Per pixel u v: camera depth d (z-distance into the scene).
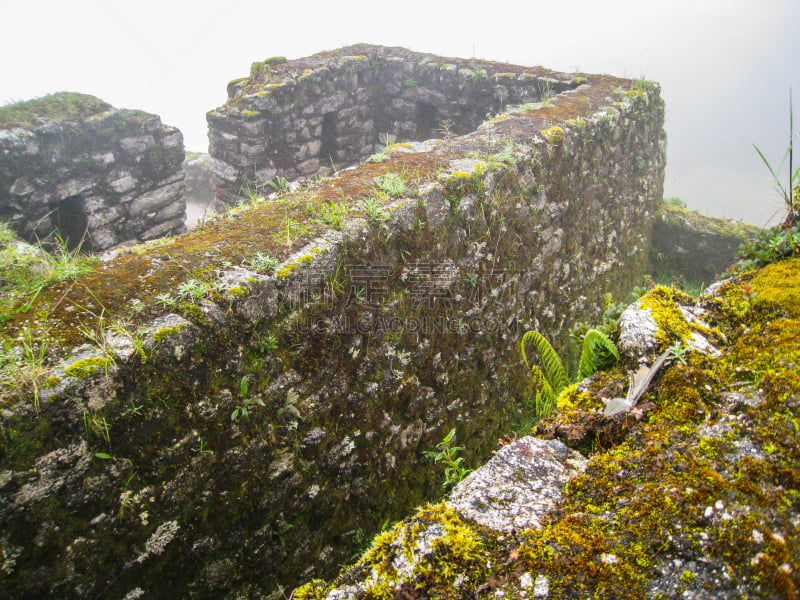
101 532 1.88
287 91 6.00
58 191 4.92
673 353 1.68
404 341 3.11
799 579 1.03
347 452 2.84
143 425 1.94
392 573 1.21
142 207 5.71
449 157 3.81
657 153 6.83
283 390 2.45
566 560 1.18
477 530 1.29
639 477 1.34
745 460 1.28
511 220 3.91
